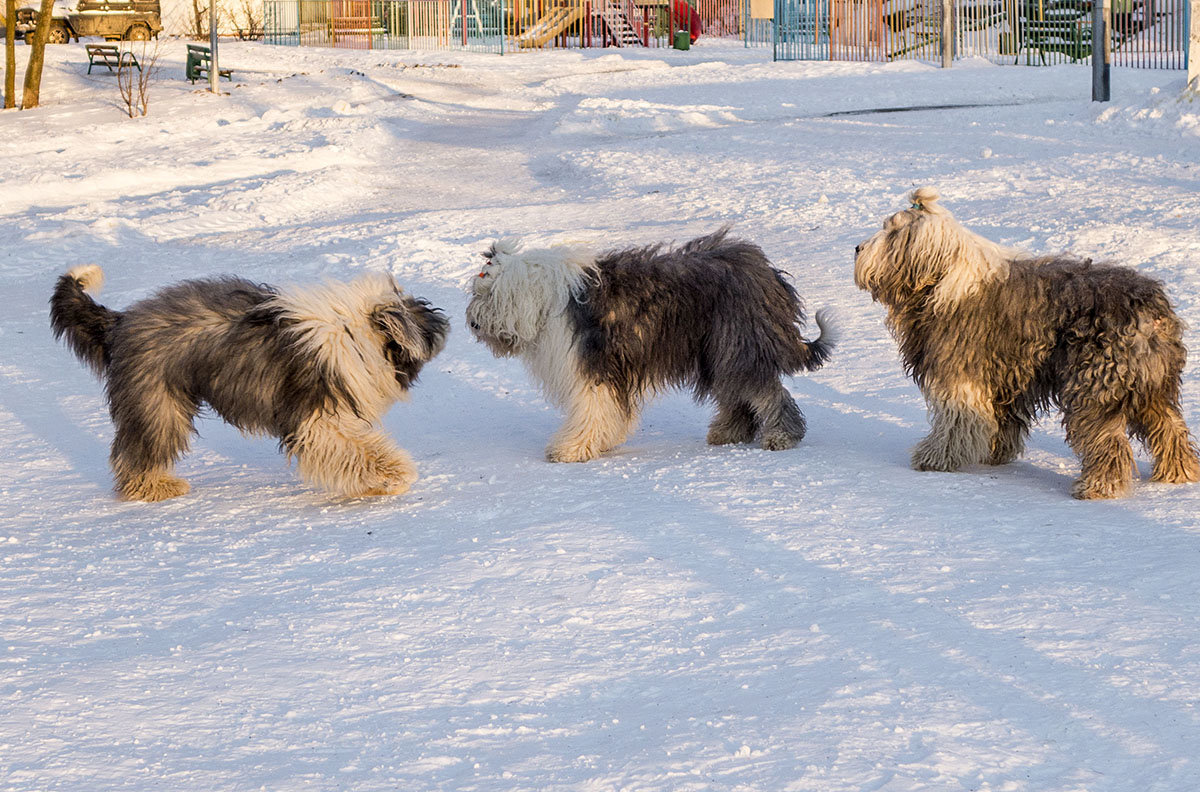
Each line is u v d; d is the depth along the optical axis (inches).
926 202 291.4
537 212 783.1
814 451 327.3
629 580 226.7
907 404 374.3
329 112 1370.6
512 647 199.2
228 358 298.5
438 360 477.7
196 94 1535.4
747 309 330.3
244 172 1040.2
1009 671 179.3
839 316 494.9
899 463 310.0
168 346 304.0
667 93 1466.5
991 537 243.1
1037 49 1651.1
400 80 1690.5
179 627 216.5
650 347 331.3
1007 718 165.3
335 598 227.3
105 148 1169.4
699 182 857.5
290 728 172.9
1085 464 273.6
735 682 181.3
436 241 691.4
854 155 919.0
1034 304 282.7
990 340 289.6
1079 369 272.2
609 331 326.3
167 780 157.6
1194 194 676.1
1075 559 226.8
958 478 293.1
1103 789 147.2
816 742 160.7
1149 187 709.9
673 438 362.6
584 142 1131.3
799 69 1641.2
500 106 1459.2
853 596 213.3
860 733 162.6
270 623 215.6
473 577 233.9
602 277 328.2
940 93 1309.1
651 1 2358.5
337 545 264.2
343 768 160.2
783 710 170.7
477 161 1062.4
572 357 327.6
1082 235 576.7
